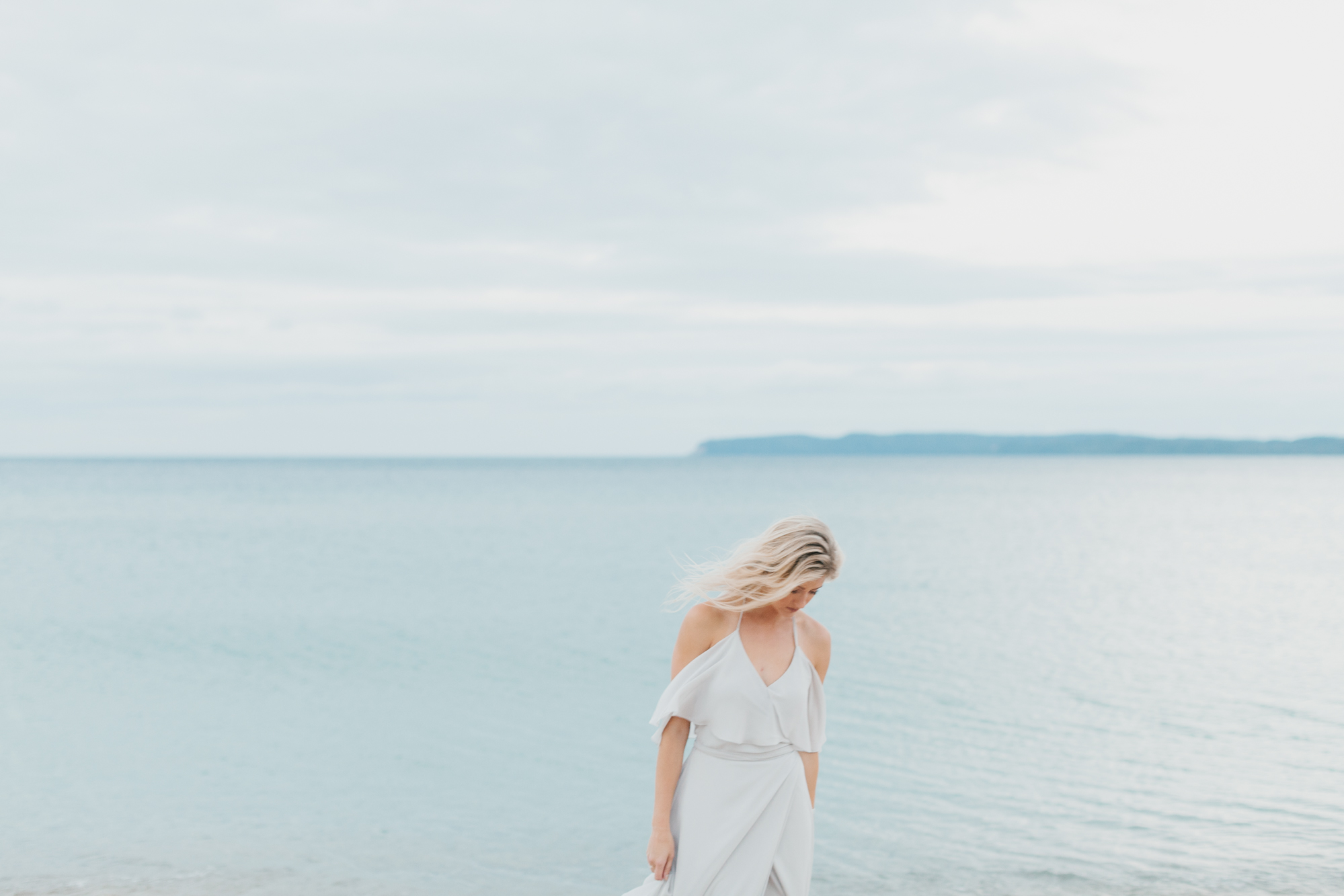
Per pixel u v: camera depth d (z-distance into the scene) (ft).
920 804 24.17
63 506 186.39
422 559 88.02
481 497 231.91
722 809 10.55
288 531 123.34
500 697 36.32
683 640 10.94
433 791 25.12
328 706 35.04
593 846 21.21
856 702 35.68
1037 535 114.73
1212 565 82.12
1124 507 178.50
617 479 395.96
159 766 27.27
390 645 47.03
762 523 142.10
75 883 18.61
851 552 94.32
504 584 70.08
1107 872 19.40
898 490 267.59
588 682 39.17
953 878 19.26
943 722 32.65
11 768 26.99
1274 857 20.18
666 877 10.80
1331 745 29.55
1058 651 45.50
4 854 20.29
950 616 56.18
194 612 57.21
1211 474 437.99
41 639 48.78
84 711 34.14
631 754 28.78
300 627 52.39
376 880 19.07
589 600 62.75
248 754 28.68
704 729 10.78
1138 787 25.39
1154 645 46.98
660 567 82.07
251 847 20.89
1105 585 69.05
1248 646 46.62
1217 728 31.68
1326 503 189.06
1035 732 31.24
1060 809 23.57
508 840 21.53
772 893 10.84
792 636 11.11
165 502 204.54
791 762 10.81
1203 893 18.22
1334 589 66.54
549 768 27.25
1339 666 41.86
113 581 71.36
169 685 38.50
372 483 353.51
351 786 25.50
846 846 21.16
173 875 19.12
